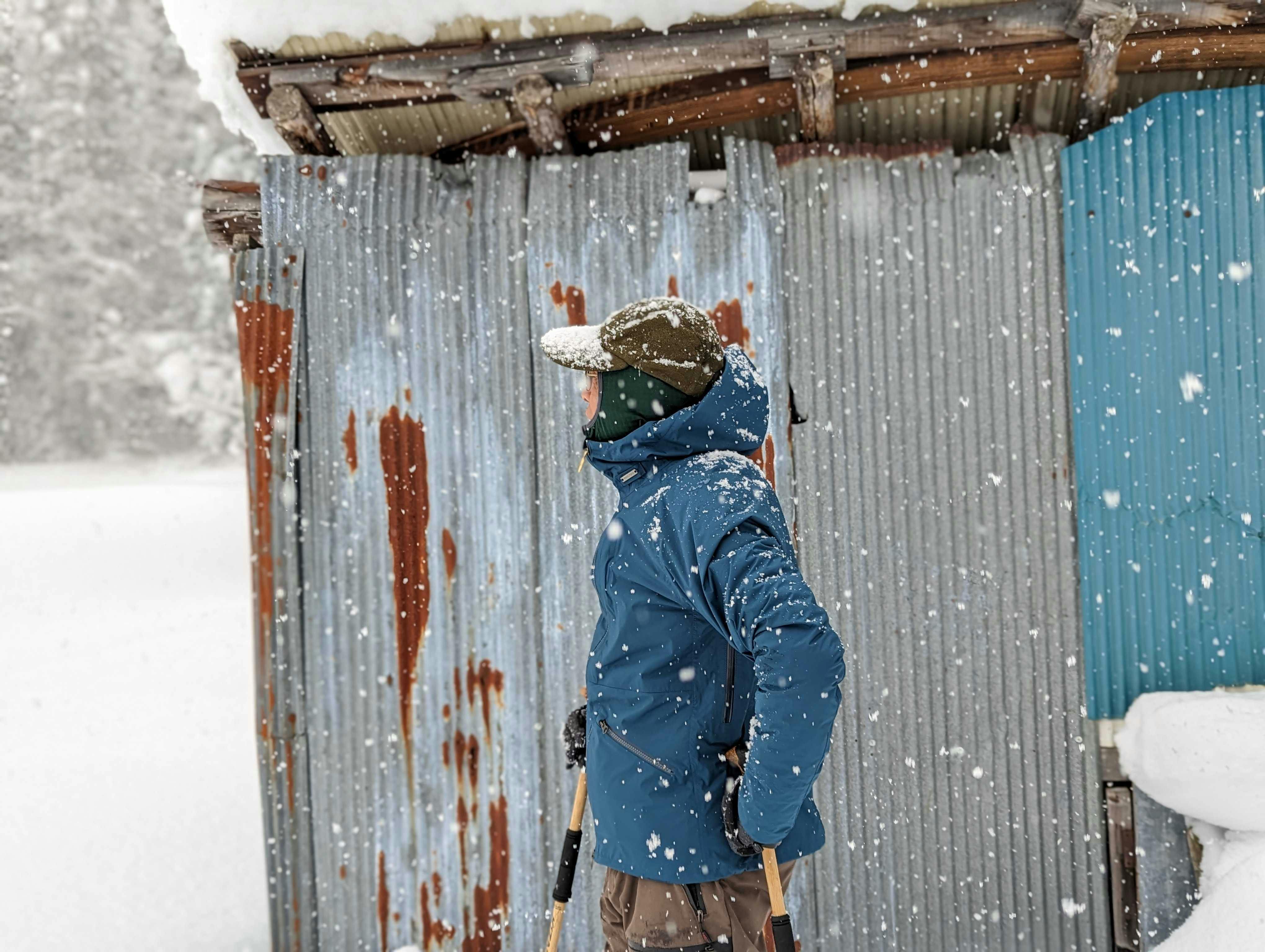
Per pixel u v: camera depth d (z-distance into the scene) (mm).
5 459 27062
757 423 1630
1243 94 2596
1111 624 2682
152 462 27938
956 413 2756
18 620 7781
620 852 1544
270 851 2826
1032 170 2727
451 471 2826
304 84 2684
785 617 1279
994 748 2727
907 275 2768
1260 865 2326
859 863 2754
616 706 1570
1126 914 2643
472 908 2812
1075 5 2457
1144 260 2658
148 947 2777
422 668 2828
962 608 2744
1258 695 2455
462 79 2645
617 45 2600
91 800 3910
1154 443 2660
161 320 28438
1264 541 2607
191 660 6398
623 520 1571
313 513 2848
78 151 27641
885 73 2662
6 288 26859
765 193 2777
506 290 2824
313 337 2844
